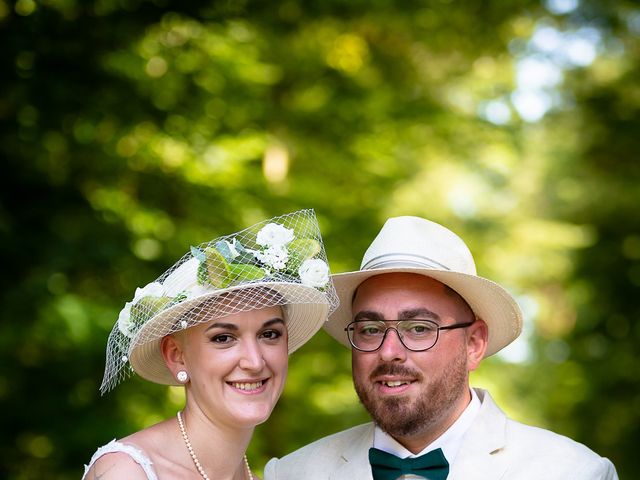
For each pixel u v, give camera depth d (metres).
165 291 3.50
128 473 3.33
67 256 7.79
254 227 3.68
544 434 3.93
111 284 8.55
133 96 8.43
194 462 3.53
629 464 15.76
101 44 8.07
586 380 16.45
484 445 3.88
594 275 16.25
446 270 3.80
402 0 10.91
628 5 14.41
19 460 8.23
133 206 8.61
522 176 17.58
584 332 16.61
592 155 17.25
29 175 8.08
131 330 3.53
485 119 12.36
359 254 10.80
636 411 15.84
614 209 16.58
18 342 7.73
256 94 9.68
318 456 4.14
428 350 3.84
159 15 8.42
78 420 8.09
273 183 10.45
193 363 3.50
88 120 8.08
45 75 7.77
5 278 7.76
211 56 9.02
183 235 8.81
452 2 11.35
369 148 11.25
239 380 3.46
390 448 3.99
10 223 7.65
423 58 12.63
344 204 11.16
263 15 9.75
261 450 10.38
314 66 11.10
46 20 7.68
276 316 3.53
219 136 9.27
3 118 7.88
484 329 4.12
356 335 3.95
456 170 13.58
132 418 8.40
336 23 10.91
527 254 17.02
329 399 10.96
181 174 9.05
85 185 8.46
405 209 12.80
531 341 20.64
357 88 11.20
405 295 3.86
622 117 15.72
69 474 8.11
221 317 3.43
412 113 11.53
